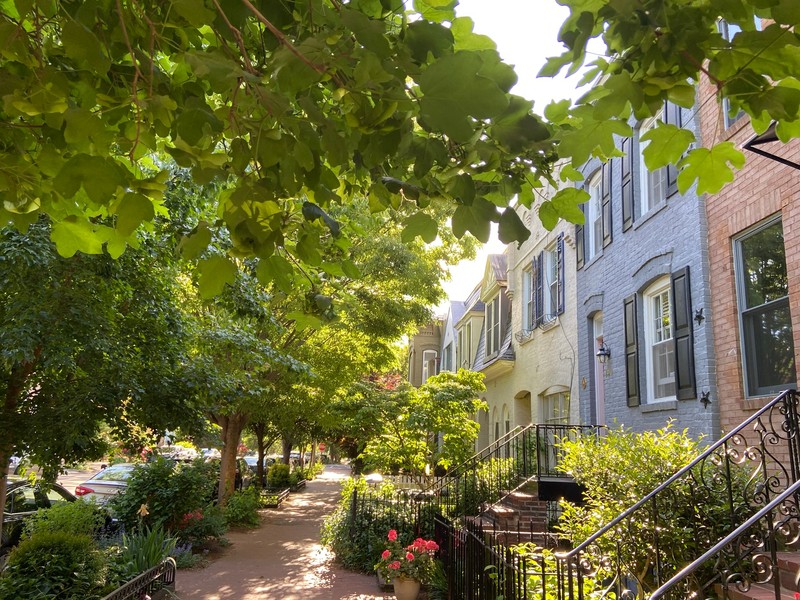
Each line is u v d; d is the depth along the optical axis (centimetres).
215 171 228
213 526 1215
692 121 807
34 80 218
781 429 592
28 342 526
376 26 188
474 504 1147
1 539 851
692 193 810
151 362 695
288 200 296
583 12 195
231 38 267
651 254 914
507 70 203
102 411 630
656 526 513
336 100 240
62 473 729
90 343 575
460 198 244
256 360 993
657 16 188
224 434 1672
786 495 380
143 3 235
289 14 231
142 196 219
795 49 199
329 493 2758
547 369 1406
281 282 281
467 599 671
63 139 249
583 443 727
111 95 249
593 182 1198
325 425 1764
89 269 586
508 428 1775
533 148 230
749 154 708
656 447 621
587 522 641
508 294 1794
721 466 603
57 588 653
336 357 1614
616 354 1031
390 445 1423
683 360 815
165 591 802
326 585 932
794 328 622
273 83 226
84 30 197
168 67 330
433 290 1584
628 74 204
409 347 3953
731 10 193
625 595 437
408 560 852
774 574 391
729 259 740
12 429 602
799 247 620
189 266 687
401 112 218
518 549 650
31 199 264
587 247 1192
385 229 1529
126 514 1126
